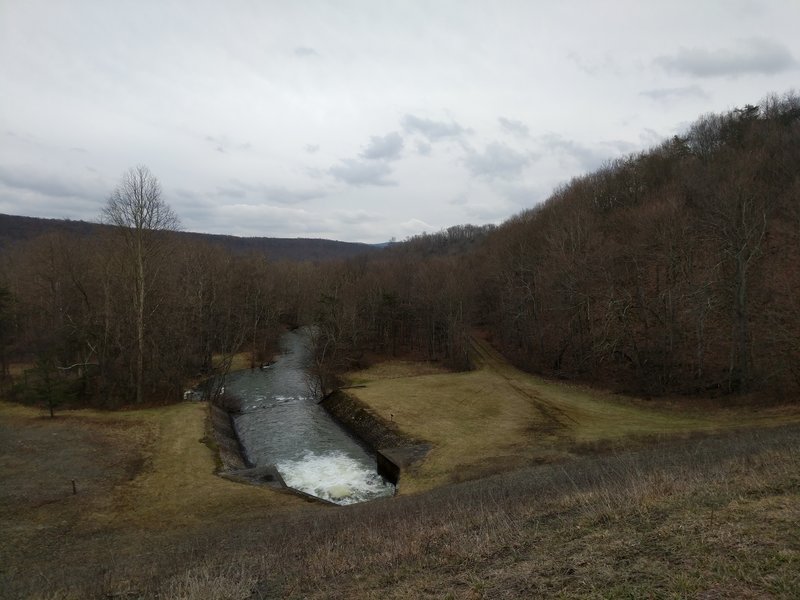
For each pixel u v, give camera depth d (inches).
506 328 2576.3
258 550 546.0
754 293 1470.2
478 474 940.6
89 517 800.9
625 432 1139.9
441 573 359.3
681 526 348.2
